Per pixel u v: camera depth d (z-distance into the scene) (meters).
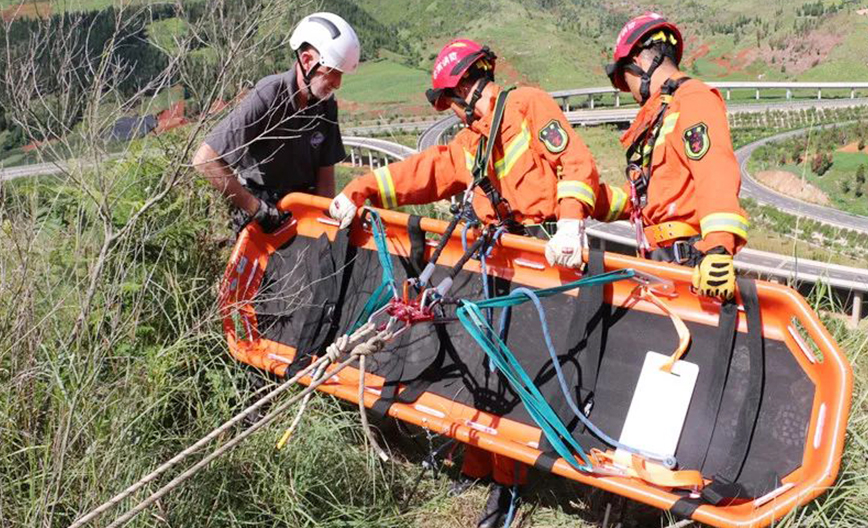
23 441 2.89
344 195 3.61
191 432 3.17
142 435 2.97
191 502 2.91
